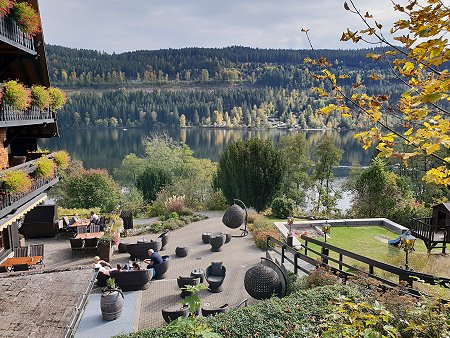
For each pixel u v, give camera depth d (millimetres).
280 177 26984
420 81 3668
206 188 32250
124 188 47281
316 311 7164
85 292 7062
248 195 26703
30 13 10211
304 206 40625
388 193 22562
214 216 24156
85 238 15758
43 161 11367
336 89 4129
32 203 11406
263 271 10062
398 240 14305
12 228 13961
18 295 6727
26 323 5902
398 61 3648
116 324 10109
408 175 31391
